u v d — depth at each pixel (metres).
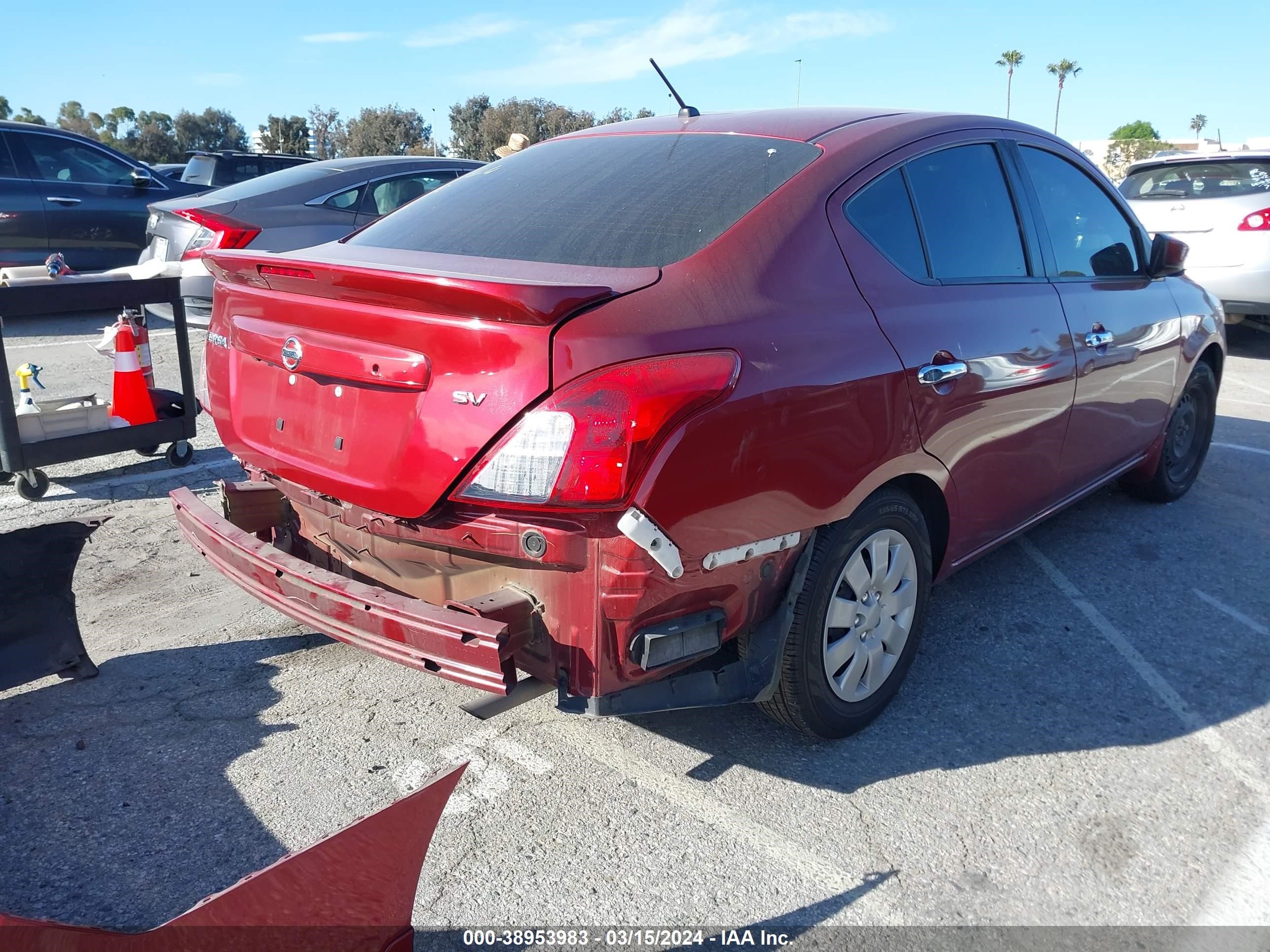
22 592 3.17
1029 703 3.32
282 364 2.66
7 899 2.33
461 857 2.51
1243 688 3.44
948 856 2.55
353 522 2.56
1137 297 4.31
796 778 2.87
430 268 2.69
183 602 3.95
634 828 2.63
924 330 2.94
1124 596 4.16
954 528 3.27
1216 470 5.97
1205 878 2.50
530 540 2.22
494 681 2.15
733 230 2.63
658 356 2.23
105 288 4.93
